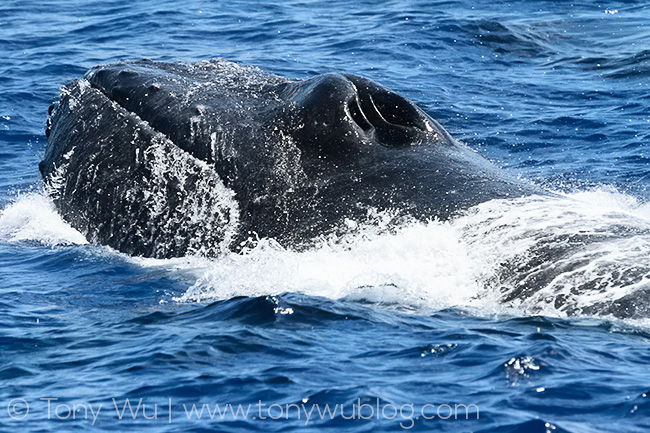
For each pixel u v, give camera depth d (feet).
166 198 166.91
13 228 191.31
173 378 112.27
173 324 132.16
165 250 165.48
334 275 145.48
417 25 395.55
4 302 147.95
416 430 97.45
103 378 114.11
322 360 115.14
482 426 97.09
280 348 119.44
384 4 444.55
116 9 443.73
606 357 111.34
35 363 120.98
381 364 113.19
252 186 160.97
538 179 221.66
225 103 171.83
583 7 442.50
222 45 372.58
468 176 156.04
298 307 132.87
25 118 285.84
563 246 135.33
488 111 285.64
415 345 118.32
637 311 122.21
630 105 288.92
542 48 371.56
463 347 116.57
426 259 142.31
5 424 102.78
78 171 179.01
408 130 167.22
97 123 179.42
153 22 412.57
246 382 110.11
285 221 156.56
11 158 253.03
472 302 134.10
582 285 128.26
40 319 138.82
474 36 381.60
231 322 130.41
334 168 160.04
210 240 161.27
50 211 189.37
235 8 441.27
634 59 345.10
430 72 333.62
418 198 152.15
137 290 150.92
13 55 359.87
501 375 107.65
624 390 102.22
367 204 153.48
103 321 136.46
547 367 108.68
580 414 97.96
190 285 151.84
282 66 335.47
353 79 170.91
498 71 338.34
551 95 305.12
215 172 164.55
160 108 173.88
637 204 195.72
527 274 133.39
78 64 344.08
